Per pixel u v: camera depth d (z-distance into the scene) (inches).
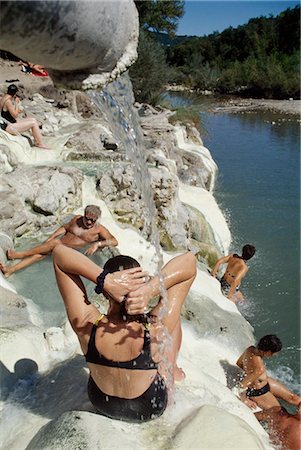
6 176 310.8
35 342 183.0
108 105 118.2
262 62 2038.6
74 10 71.7
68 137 407.8
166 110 727.1
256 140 891.4
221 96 1798.7
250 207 516.4
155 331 137.3
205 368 215.9
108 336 133.5
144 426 134.2
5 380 161.8
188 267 145.0
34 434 138.8
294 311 324.2
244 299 336.5
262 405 210.7
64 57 76.7
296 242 434.0
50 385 161.2
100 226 288.0
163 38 1178.0
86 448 119.0
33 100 523.2
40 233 306.0
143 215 334.3
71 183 323.6
